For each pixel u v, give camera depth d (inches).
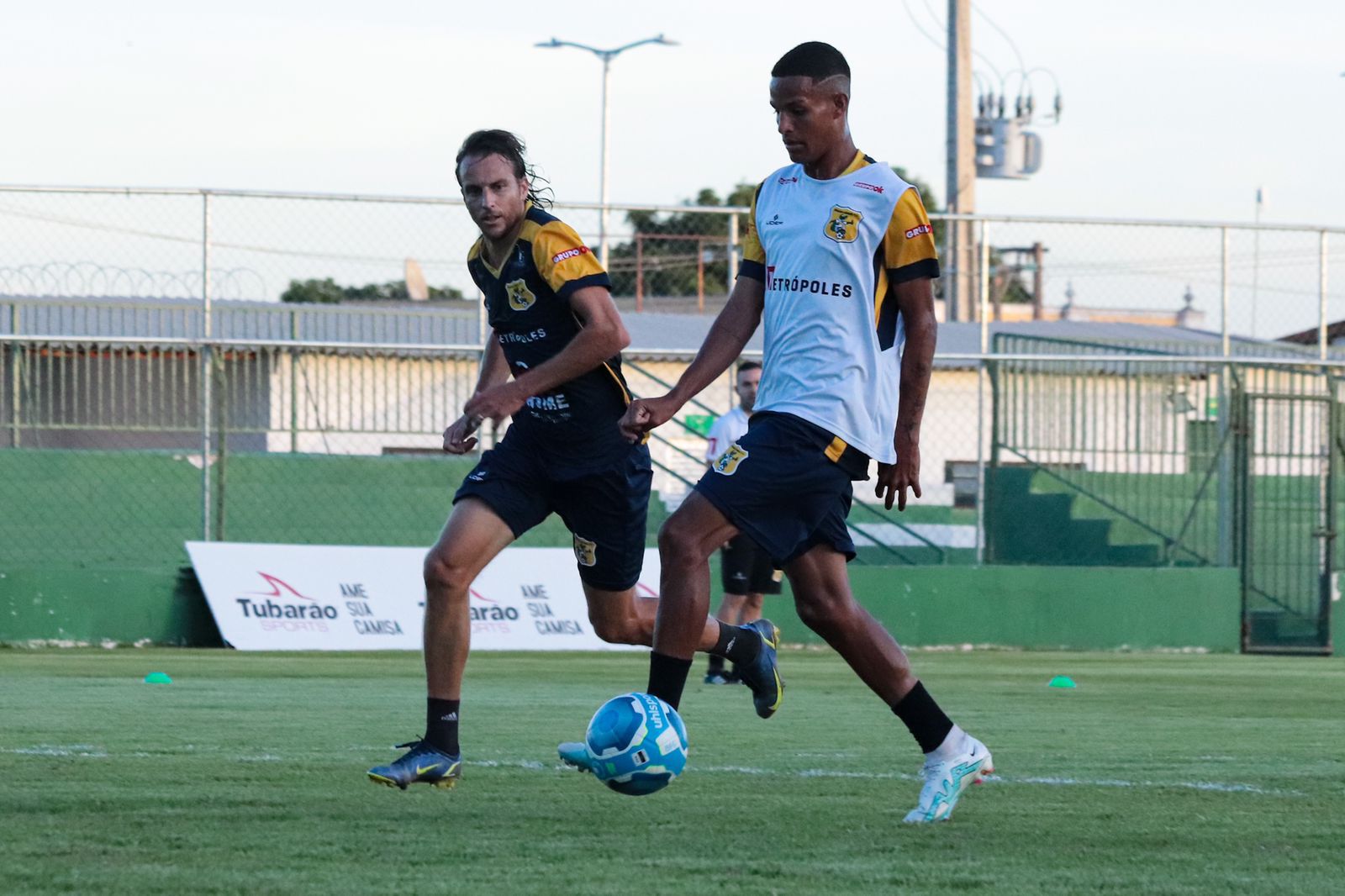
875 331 608.4
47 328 2086.6
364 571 1955.0
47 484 2057.1
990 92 4089.6
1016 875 489.7
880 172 609.9
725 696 1298.0
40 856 494.9
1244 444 2244.1
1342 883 486.9
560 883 459.8
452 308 2484.0
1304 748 931.3
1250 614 2262.6
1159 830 592.4
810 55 611.2
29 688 1254.9
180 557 2086.6
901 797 671.8
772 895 448.1
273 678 1419.8
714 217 2186.3
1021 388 2234.3
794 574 607.8
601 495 708.0
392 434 2059.5
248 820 577.3
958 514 2564.0
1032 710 1200.2
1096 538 2251.5
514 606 1950.1
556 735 929.5
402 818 589.9
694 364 631.8
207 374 1984.5
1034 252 2379.4
